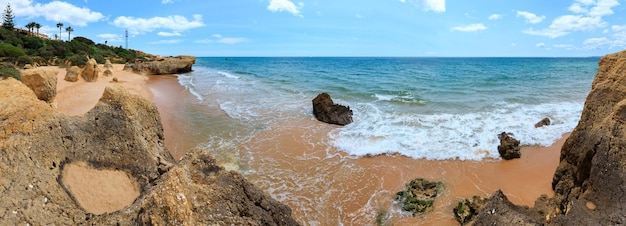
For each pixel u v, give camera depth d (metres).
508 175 11.62
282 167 12.27
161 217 4.79
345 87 31.61
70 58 44.59
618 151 7.38
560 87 32.22
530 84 34.59
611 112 7.98
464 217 8.98
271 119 18.92
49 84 13.80
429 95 26.64
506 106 22.03
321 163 12.64
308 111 20.89
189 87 32.88
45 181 5.72
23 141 5.88
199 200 5.73
